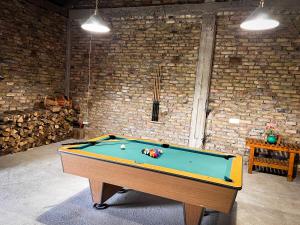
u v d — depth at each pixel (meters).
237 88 4.89
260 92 4.74
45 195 3.08
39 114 5.08
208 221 2.76
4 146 4.43
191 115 5.25
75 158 2.66
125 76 5.75
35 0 5.14
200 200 2.18
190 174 2.21
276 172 4.60
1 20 4.48
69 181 3.54
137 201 3.12
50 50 5.73
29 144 4.93
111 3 5.75
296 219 2.91
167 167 2.47
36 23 5.25
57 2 5.93
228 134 5.04
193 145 5.24
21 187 3.24
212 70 5.04
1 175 3.56
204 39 4.96
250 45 4.73
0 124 4.36
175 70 5.31
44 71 5.62
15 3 4.72
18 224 2.43
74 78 6.23
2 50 4.58
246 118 4.88
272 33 4.57
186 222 2.41
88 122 6.21
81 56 6.12
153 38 5.43
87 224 2.51
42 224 2.46
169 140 5.50
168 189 2.29
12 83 4.88
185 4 5.06
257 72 4.73
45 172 3.81
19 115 4.61
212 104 5.10
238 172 2.36
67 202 2.94
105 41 5.85
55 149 5.06
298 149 4.11
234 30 4.81
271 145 4.26
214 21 4.86
